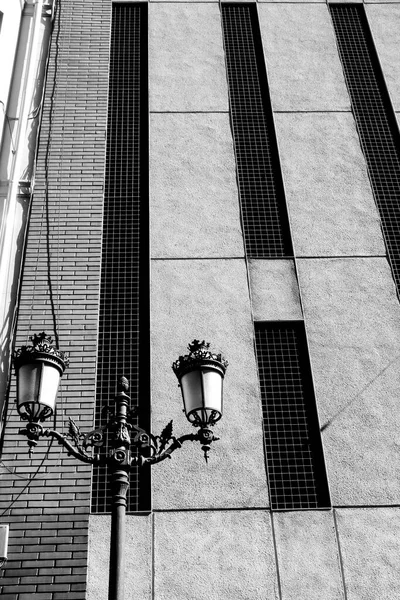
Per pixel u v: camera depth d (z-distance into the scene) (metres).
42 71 12.48
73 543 8.29
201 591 8.21
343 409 9.62
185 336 10.07
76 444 6.41
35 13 12.38
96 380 9.69
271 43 13.42
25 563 8.11
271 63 13.13
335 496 8.95
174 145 11.96
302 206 11.45
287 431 9.52
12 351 9.59
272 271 10.78
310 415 9.66
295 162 11.93
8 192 10.37
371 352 10.12
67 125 11.91
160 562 8.38
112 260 10.88
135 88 12.90
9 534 8.27
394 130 12.57
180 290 10.48
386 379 9.89
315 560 8.50
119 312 10.39
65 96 12.26
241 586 8.27
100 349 10.02
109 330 10.21
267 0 14.05
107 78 12.63
